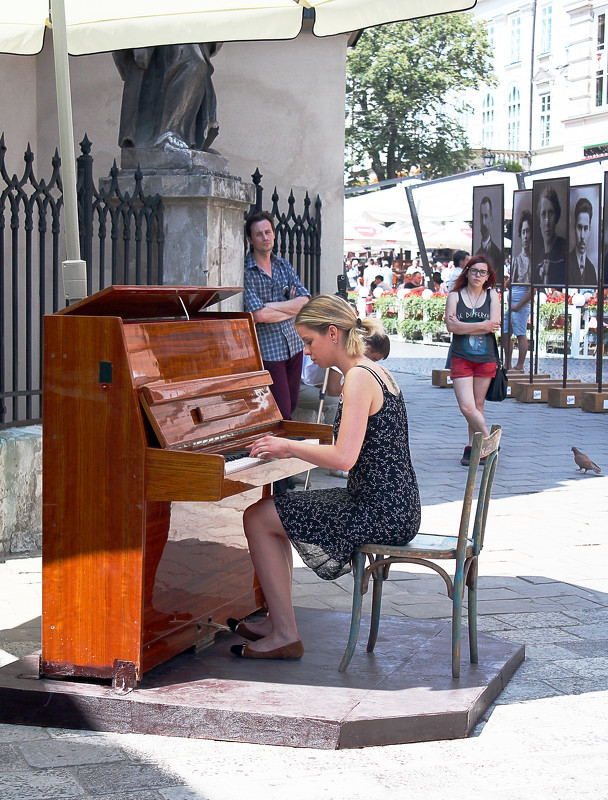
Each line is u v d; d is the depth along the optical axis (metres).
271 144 10.54
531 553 6.52
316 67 10.60
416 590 5.73
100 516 3.89
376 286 27.64
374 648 4.53
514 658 4.45
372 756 3.60
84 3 6.18
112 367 3.82
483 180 21.25
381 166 43.50
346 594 5.59
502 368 9.37
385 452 4.21
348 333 4.29
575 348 20.00
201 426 4.11
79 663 3.97
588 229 13.31
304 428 4.81
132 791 3.29
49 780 3.37
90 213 6.75
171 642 4.18
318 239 9.48
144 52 7.45
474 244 15.54
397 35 42.41
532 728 3.85
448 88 42.69
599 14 40.69
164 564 4.08
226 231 7.57
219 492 3.68
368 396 4.15
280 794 3.28
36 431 6.47
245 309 7.02
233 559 4.82
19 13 6.23
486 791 3.32
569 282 13.68
